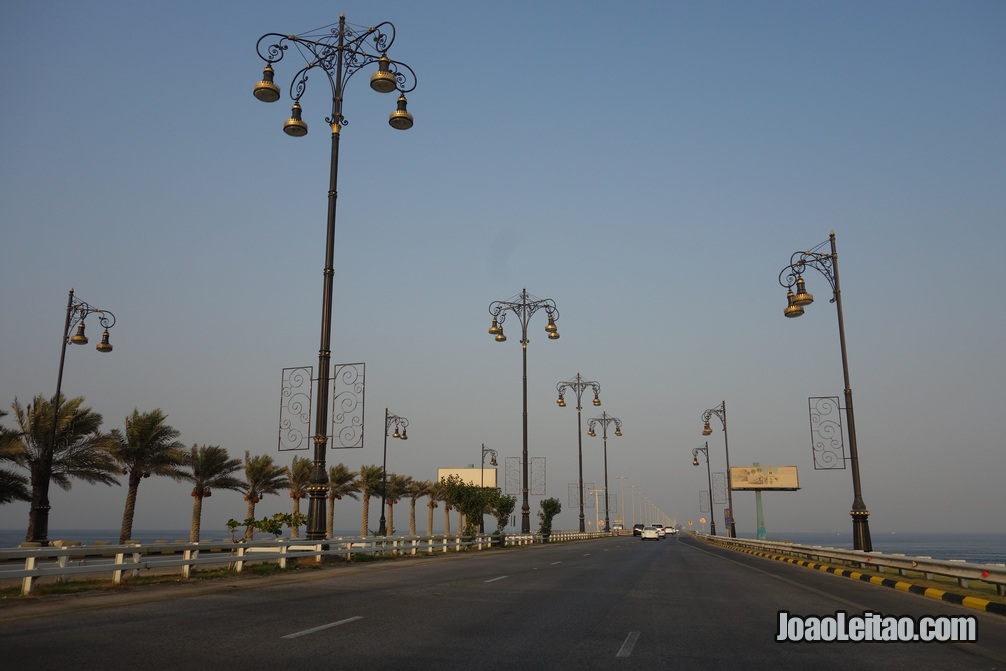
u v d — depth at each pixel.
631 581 18.81
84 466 36.06
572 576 20.09
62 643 8.41
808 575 22.81
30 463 34.97
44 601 12.09
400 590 15.28
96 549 14.05
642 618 11.66
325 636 9.27
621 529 113.44
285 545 20.12
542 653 8.49
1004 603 13.16
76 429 35.97
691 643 9.42
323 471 22.61
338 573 19.72
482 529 45.22
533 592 15.45
